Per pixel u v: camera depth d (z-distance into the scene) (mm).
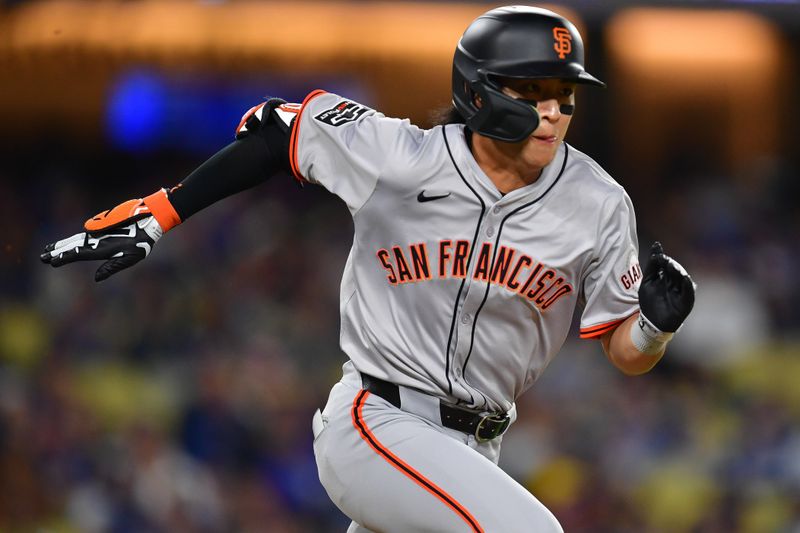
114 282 40125
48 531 32406
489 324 11266
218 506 33375
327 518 34531
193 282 41219
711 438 35906
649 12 43812
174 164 51219
